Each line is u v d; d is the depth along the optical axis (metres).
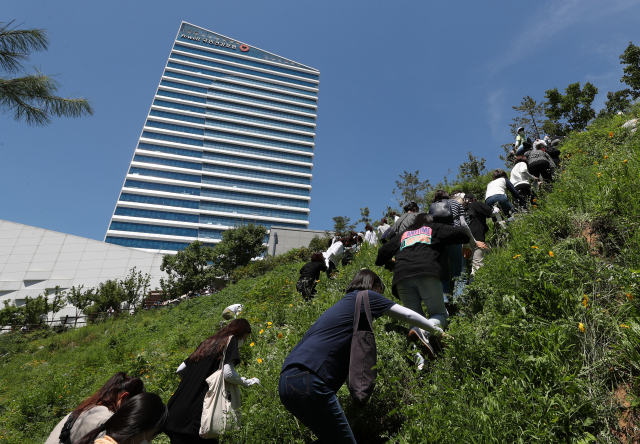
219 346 3.01
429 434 1.92
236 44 139.12
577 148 8.88
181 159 109.06
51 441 2.21
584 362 2.14
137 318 23.45
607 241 3.22
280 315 6.01
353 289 2.51
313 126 133.38
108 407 2.35
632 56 21.77
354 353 2.12
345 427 2.00
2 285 43.62
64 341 21.23
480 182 12.53
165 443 3.40
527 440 1.84
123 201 98.50
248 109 126.94
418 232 3.43
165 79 119.31
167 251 97.56
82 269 45.62
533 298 2.74
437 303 3.14
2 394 12.52
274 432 2.64
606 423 1.81
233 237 41.94
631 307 2.26
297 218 116.75
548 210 4.20
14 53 4.84
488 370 2.21
